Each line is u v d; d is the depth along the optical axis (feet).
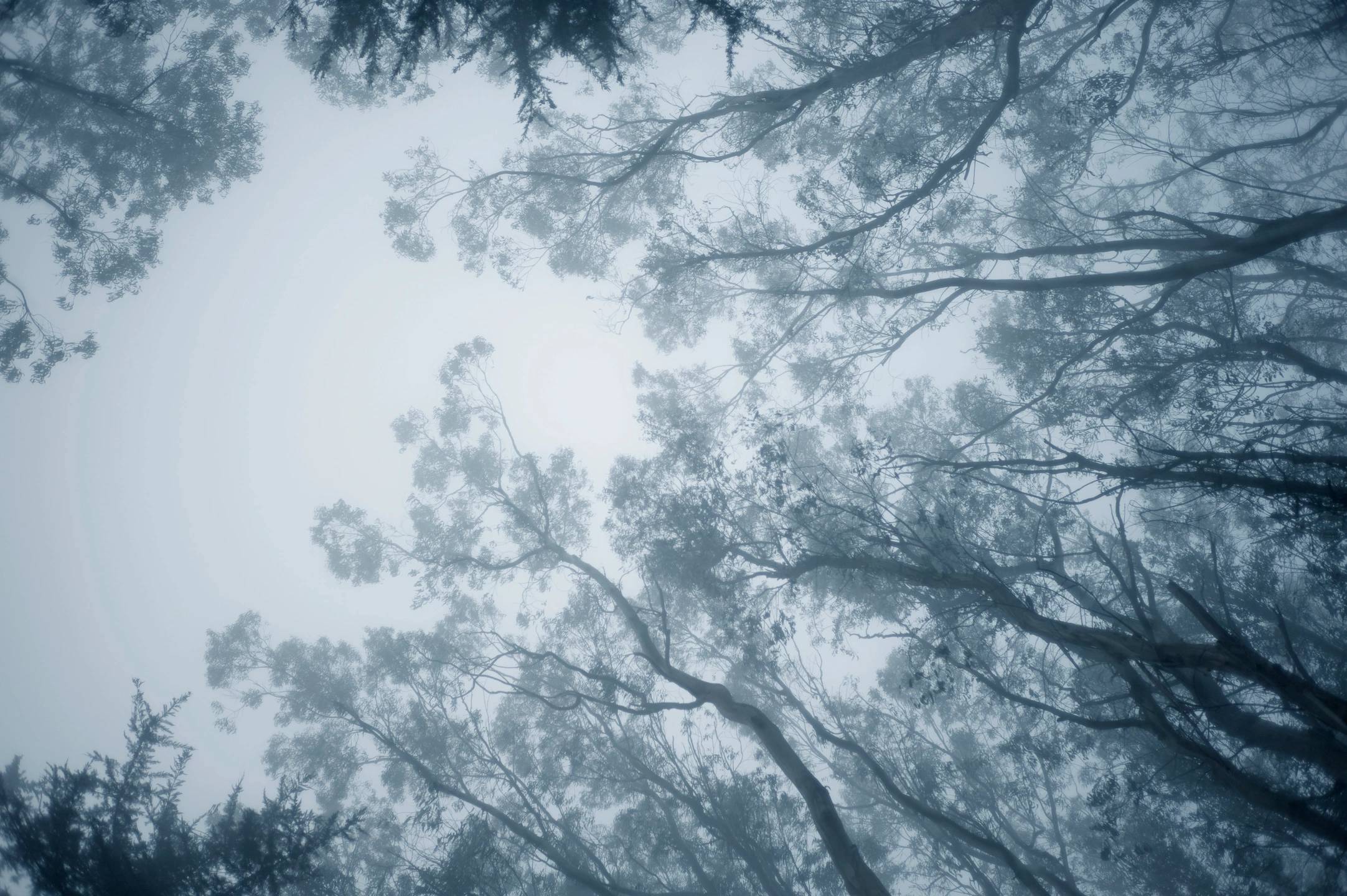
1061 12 58.29
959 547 43.86
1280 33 49.73
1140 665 31.37
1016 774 58.34
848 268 52.65
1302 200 54.24
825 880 50.19
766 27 29.07
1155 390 45.32
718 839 52.11
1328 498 32.27
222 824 35.86
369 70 28.53
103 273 55.11
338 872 50.49
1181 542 54.34
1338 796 34.32
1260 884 46.39
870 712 65.00
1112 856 50.47
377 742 61.26
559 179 60.13
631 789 60.54
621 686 49.16
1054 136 56.24
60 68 58.59
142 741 37.73
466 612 68.85
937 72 52.08
